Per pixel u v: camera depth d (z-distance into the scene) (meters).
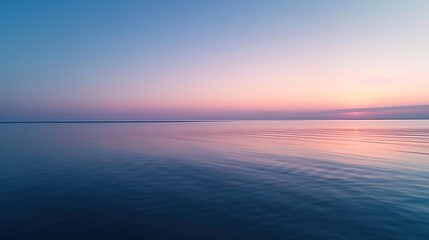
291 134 68.38
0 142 44.84
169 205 12.63
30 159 26.53
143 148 36.53
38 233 9.63
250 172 20.31
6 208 12.23
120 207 12.37
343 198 13.69
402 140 48.50
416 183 16.70
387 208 12.18
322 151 32.78
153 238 9.28
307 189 15.39
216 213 11.59
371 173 19.75
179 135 65.12
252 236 9.42
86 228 10.06
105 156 28.77
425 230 9.88
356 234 9.56
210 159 26.83
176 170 21.12
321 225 10.33
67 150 34.00
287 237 9.33
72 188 15.70
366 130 89.69
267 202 13.07
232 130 93.31
